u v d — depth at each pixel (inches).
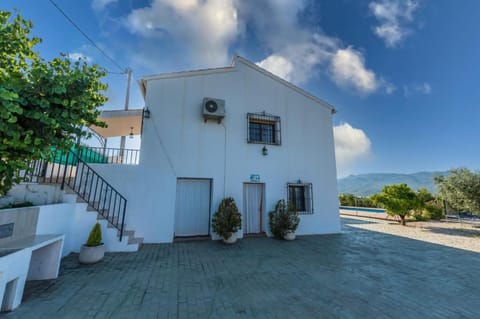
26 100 79.0
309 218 313.4
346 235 308.2
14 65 101.1
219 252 207.3
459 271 161.8
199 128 279.7
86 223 194.2
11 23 100.6
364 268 167.0
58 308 96.0
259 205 301.1
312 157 333.1
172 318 91.8
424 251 222.7
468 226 398.3
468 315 99.7
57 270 131.0
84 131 100.7
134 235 229.5
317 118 350.6
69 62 99.0
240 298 112.6
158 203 244.8
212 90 296.0
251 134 313.6
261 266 167.8
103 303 102.7
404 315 98.7
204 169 273.0
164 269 155.0
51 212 155.4
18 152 84.9
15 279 94.2
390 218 503.8
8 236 112.8
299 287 128.7
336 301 111.3
